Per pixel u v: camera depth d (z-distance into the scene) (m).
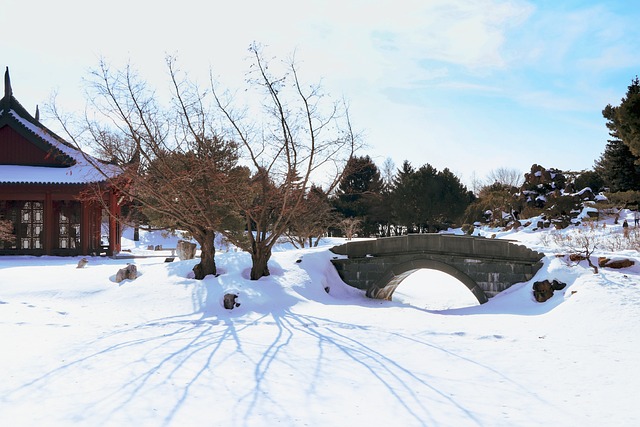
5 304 21.94
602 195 38.03
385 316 20.58
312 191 32.38
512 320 19.52
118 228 43.22
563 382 12.70
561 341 16.47
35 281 25.28
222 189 26.39
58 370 13.34
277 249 44.97
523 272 23.67
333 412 10.82
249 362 14.29
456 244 24.78
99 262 33.62
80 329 18.34
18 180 37.03
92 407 10.83
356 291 26.73
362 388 12.35
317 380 12.88
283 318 20.27
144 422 10.09
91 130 24.80
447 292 31.77
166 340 16.77
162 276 25.22
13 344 15.86
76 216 40.19
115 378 12.74
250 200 28.02
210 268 25.30
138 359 14.44
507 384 12.65
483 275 24.39
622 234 28.67
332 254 27.56
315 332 18.02
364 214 61.53
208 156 25.20
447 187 60.06
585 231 31.61
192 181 25.33
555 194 38.69
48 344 16.00
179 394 11.70
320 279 25.73
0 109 41.38
